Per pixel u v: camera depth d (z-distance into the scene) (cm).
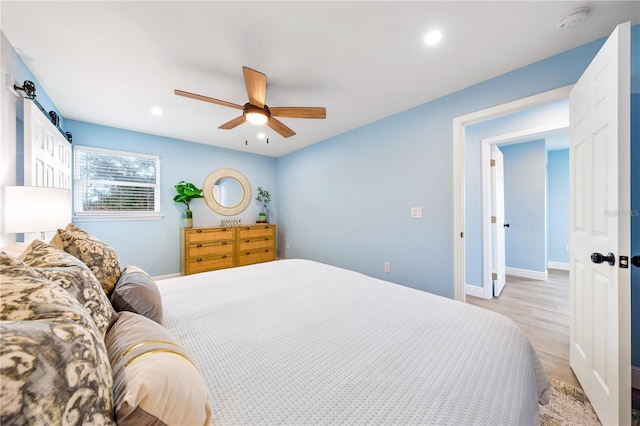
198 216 413
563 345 197
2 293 47
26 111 166
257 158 486
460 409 63
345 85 226
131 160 351
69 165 274
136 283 102
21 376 33
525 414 69
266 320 115
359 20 150
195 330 105
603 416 122
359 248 341
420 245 270
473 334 102
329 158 386
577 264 158
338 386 72
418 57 186
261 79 169
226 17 147
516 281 385
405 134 281
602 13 144
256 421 60
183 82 219
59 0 133
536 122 286
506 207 432
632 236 154
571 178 167
